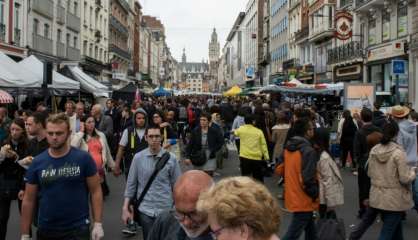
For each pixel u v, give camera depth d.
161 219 3.56
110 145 12.97
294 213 6.62
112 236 8.16
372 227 8.83
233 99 49.34
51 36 38.72
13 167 6.53
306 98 32.22
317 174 6.73
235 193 2.00
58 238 4.65
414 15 29.03
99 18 56.25
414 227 8.91
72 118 10.55
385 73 33.56
